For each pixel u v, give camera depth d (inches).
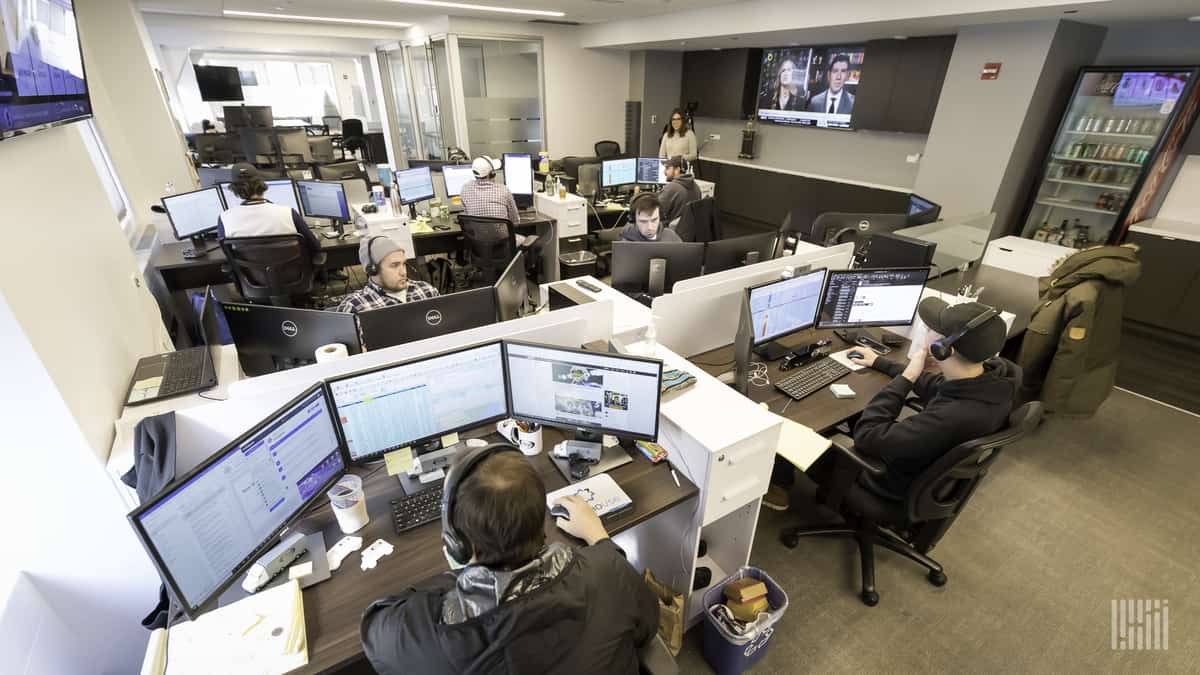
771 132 272.5
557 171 246.8
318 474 52.0
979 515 93.5
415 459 60.4
